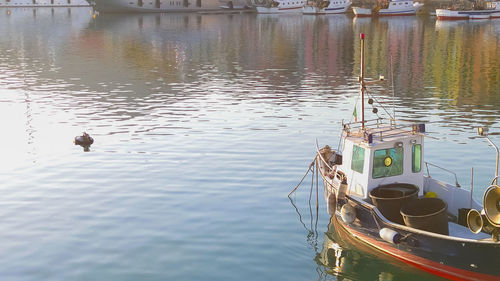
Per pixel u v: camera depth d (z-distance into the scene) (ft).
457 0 456.45
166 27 369.50
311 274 52.49
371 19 432.25
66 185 75.92
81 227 62.59
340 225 61.67
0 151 92.22
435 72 171.12
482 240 45.93
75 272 52.80
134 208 67.67
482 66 180.75
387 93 138.72
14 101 134.51
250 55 223.92
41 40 286.87
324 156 68.18
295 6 519.60
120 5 531.91
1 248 57.77
